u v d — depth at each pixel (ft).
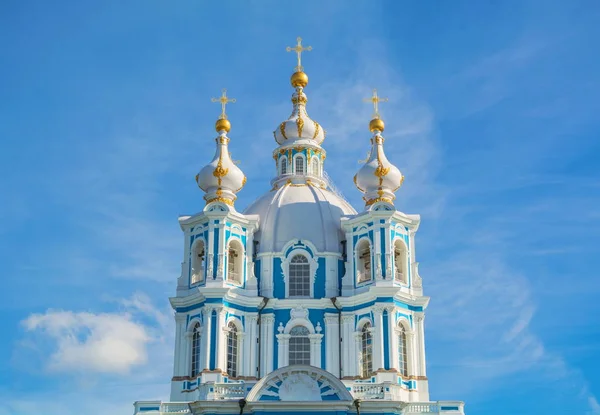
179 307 266.16
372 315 257.75
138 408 243.40
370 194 277.03
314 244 274.36
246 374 257.14
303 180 299.79
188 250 273.13
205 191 281.74
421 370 259.80
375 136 287.07
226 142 288.51
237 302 262.67
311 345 262.67
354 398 234.38
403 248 271.69
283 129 309.83
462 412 243.40
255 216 277.03
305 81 320.50
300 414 229.45
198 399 238.68
